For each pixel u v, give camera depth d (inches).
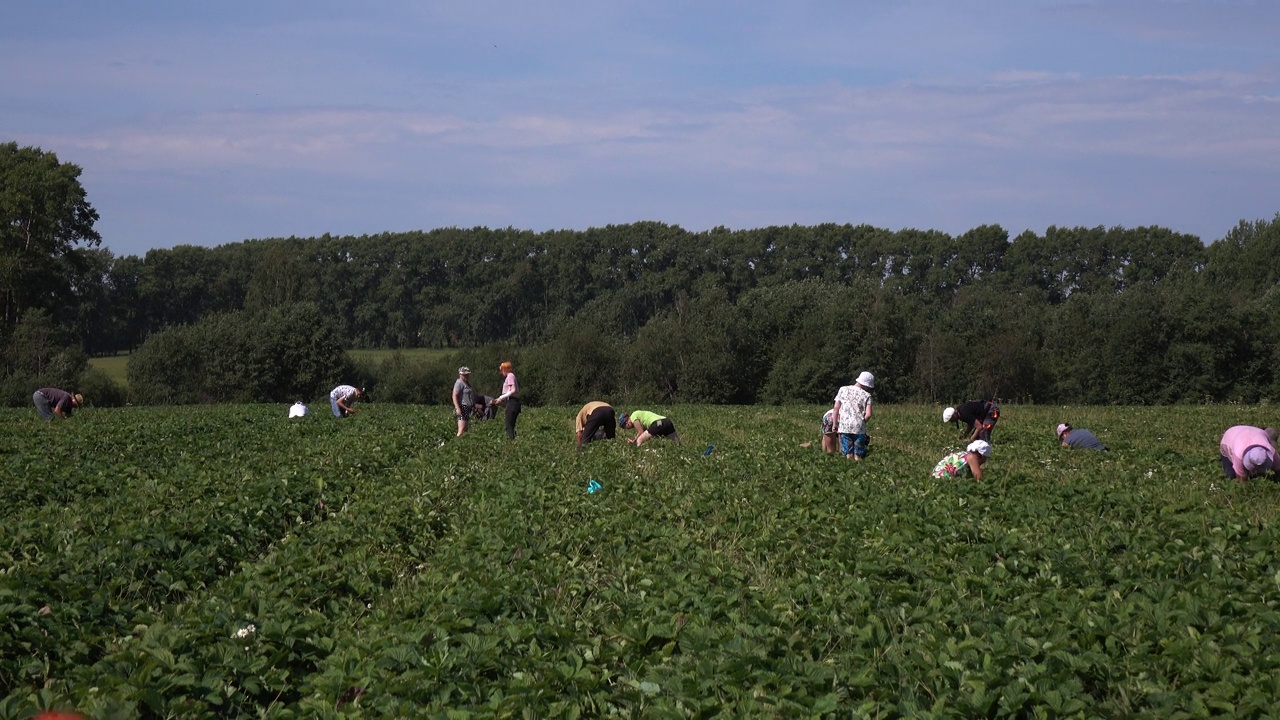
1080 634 297.0
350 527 482.0
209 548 429.1
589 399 2682.1
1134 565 380.8
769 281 4296.3
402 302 4458.7
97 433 984.9
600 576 397.4
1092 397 2420.0
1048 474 705.6
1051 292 4234.7
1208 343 2342.5
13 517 511.2
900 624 318.7
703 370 2603.3
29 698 252.2
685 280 4259.4
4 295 2733.8
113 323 4291.3
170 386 2925.7
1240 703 244.2
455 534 481.7
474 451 842.8
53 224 2699.3
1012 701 246.4
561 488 607.5
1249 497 565.6
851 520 483.5
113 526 453.7
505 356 2859.3
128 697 251.3
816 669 269.4
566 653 289.4
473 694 263.3
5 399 2404.0
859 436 796.0
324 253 4549.7
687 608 336.8
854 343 2544.3
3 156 2741.1
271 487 575.2
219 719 264.7
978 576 364.8
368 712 257.8
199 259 4608.8
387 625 328.8
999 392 2488.9
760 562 418.6
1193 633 292.0
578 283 4338.1
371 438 953.5
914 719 241.3
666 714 243.6
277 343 2930.6
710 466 713.0
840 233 4345.5
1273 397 2299.5
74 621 326.3
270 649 296.7
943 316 2652.6
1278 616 306.0
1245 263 3634.4
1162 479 669.3
